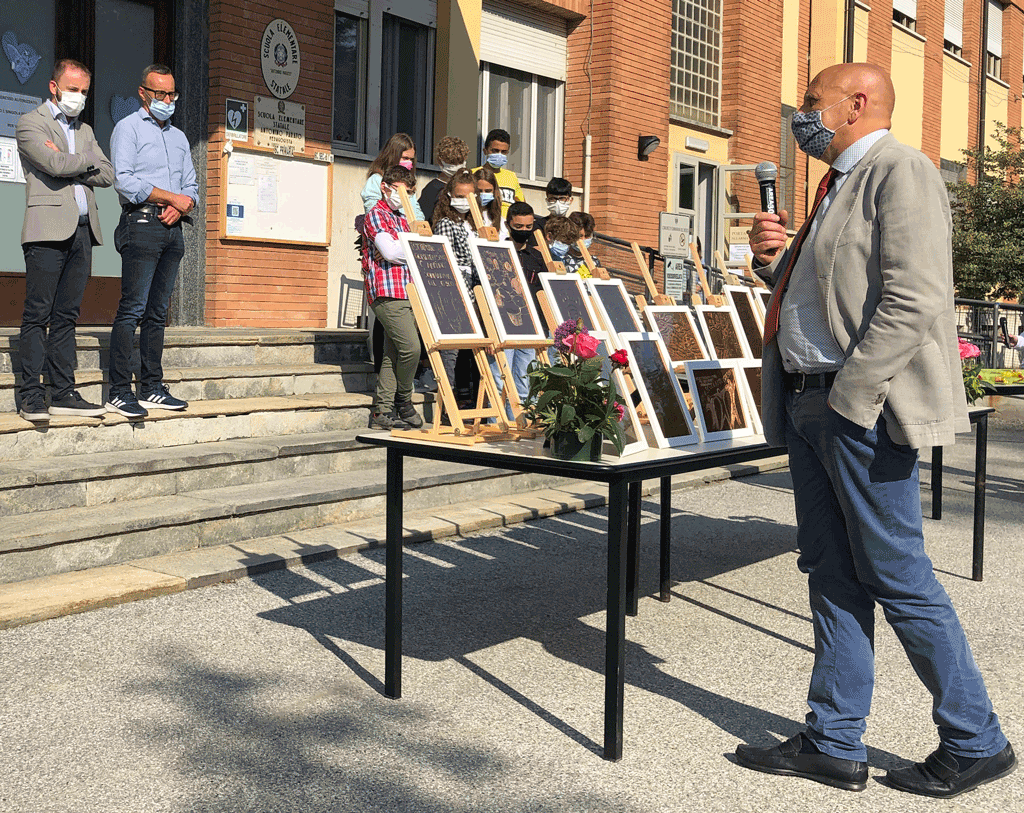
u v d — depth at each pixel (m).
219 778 3.04
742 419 4.29
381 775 3.10
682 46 15.02
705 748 3.36
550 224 7.68
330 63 9.80
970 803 3.02
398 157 7.17
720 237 14.66
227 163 8.93
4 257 7.98
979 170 21.48
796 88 18.11
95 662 3.96
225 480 6.15
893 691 3.94
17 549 4.71
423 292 4.01
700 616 4.88
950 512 7.55
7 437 5.57
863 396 2.90
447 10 11.43
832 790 3.08
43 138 5.49
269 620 4.54
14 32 7.92
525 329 4.32
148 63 8.73
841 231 3.02
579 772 3.15
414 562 5.65
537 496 7.34
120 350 6.09
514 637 4.46
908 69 22.48
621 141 13.42
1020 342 8.55
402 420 7.27
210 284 9.02
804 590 5.38
